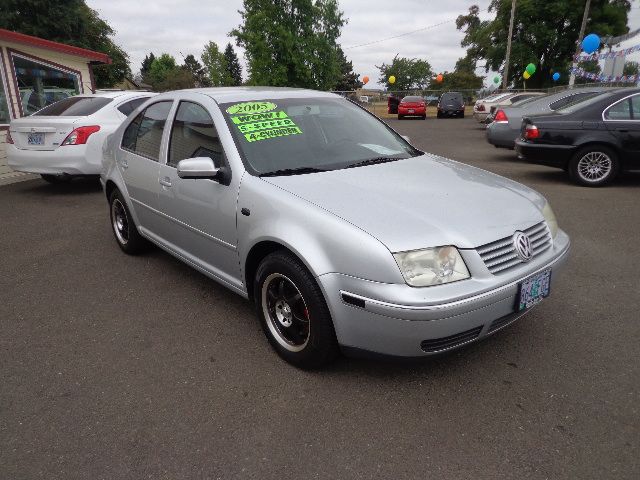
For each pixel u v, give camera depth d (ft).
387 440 7.37
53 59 35.42
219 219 10.30
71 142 22.91
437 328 7.46
